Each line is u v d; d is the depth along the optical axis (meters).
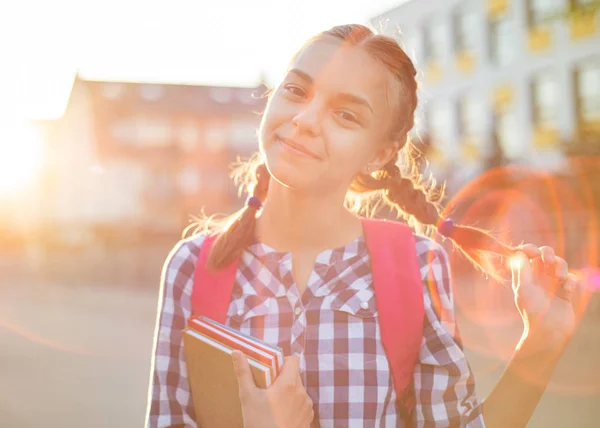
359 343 1.40
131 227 43.84
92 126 46.16
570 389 7.28
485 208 20.95
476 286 15.11
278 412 1.20
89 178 45.72
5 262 46.09
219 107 45.44
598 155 19.39
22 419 6.23
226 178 44.28
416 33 31.64
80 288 25.81
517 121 26.58
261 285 1.44
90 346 11.03
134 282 27.64
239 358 1.21
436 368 1.44
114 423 6.09
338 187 1.44
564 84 24.69
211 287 1.43
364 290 1.43
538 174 20.34
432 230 1.70
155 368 1.45
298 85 1.37
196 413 1.34
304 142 1.35
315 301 1.43
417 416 1.44
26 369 8.91
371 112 1.38
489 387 7.29
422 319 1.41
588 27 23.95
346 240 1.48
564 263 1.38
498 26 27.44
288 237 1.47
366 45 1.38
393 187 1.63
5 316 16.12
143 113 45.31
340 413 1.38
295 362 1.26
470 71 28.75
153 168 44.34
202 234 1.52
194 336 1.30
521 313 1.42
